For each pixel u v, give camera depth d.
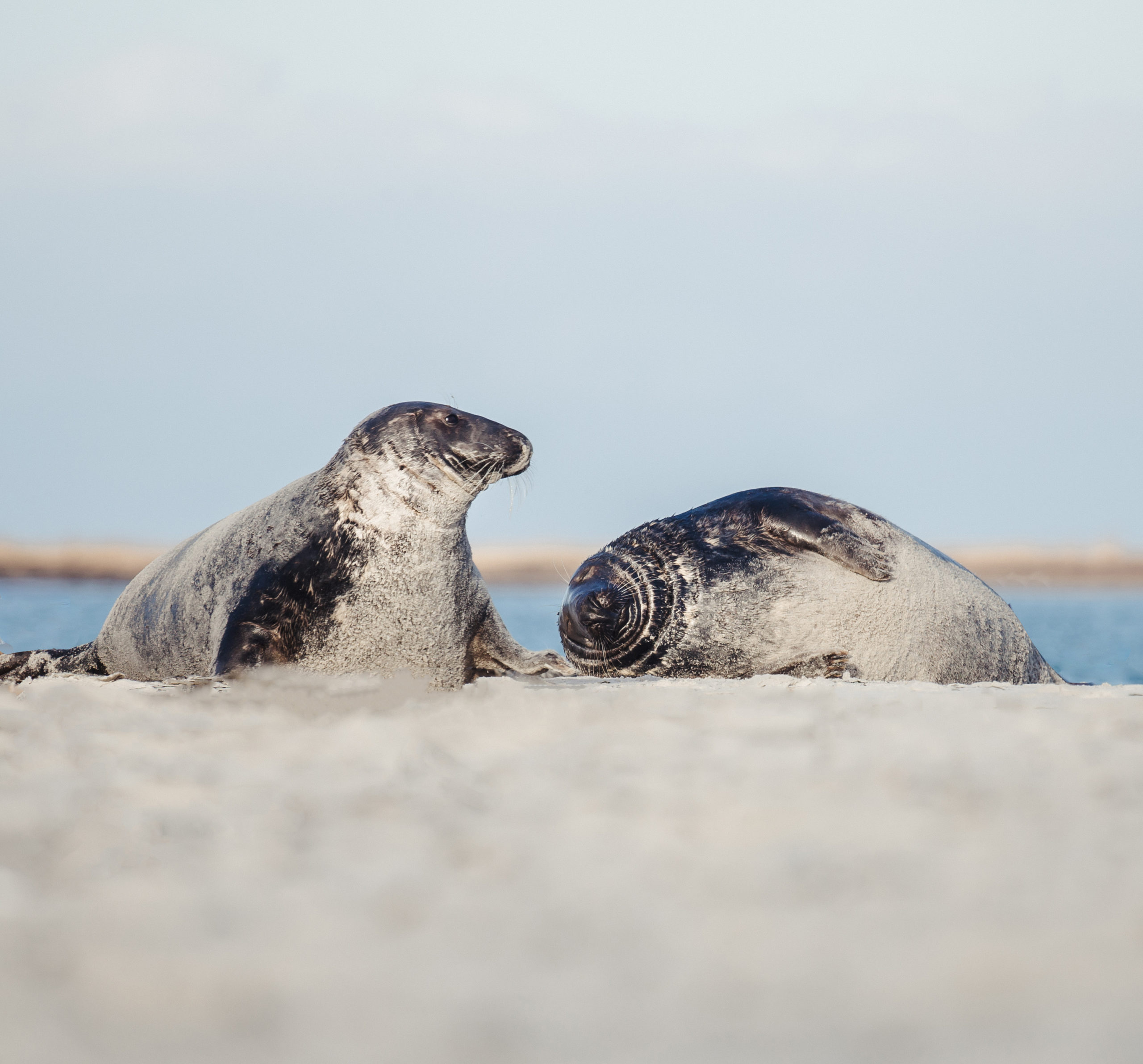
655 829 10.93
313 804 12.12
